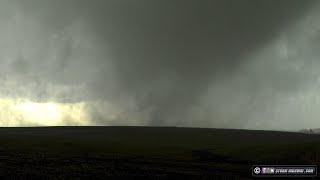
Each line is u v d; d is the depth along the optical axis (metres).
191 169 83.88
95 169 80.81
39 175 72.69
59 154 106.06
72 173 75.62
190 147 133.62
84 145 133.38
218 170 83.25
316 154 101.75
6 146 123.38
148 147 133.50
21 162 87.81
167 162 94.12
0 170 75.94
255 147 128.62
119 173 77.38
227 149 123.69
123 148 128.00
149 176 75.44
